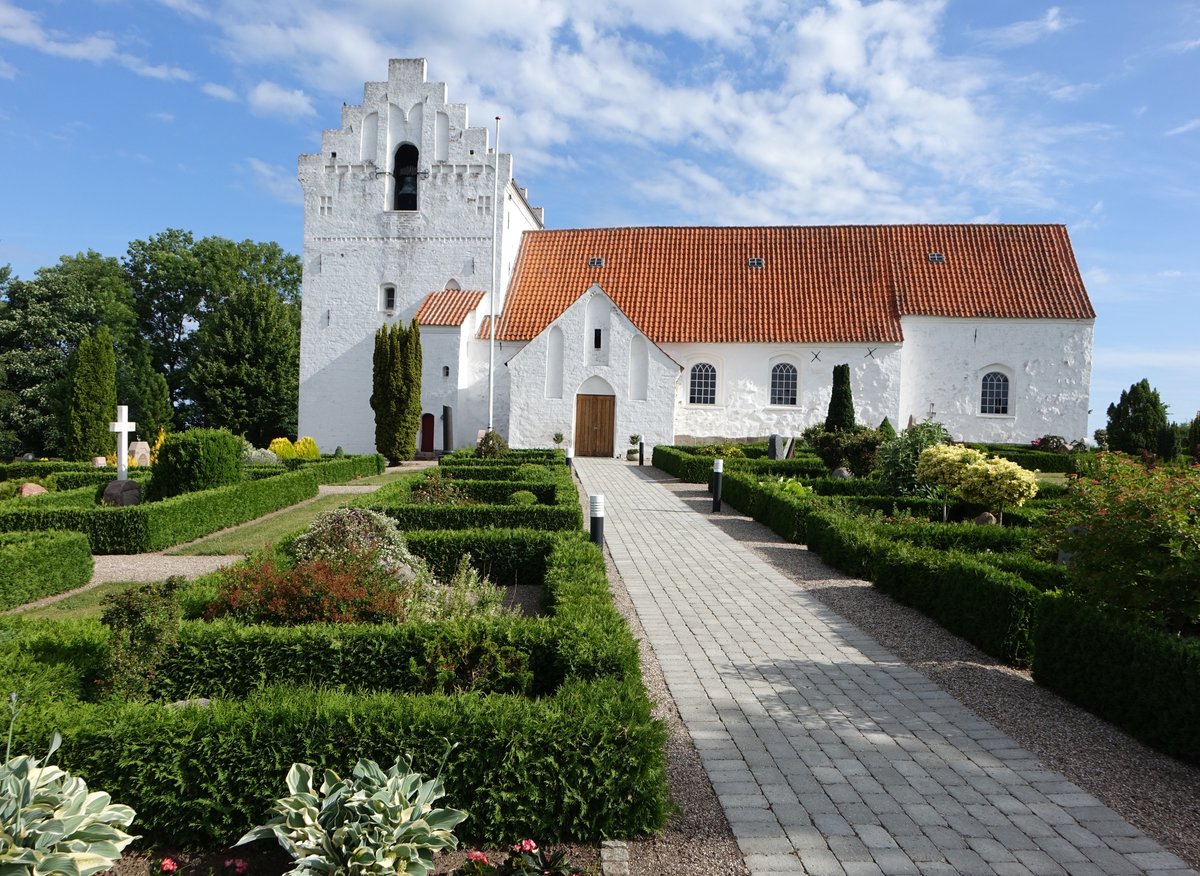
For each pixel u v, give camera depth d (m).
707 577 10.89
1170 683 5.40
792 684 6.70
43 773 3.64
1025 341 32.09
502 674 5.71
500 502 15.23
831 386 32.50
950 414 32.53
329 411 34.53
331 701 4.61
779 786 4.88
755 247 35.66
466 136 34.03
